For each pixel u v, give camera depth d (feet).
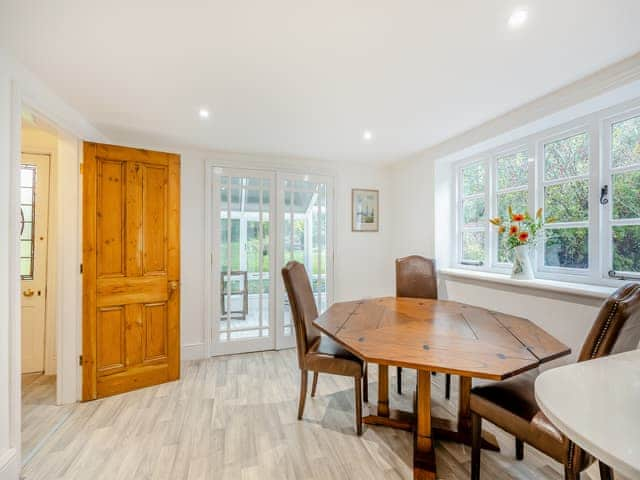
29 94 5.50
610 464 1.62
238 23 4.26
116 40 4.62
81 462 5.24
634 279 5.82
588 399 2.27
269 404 7.16
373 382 8.30
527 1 3.89
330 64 5.31
